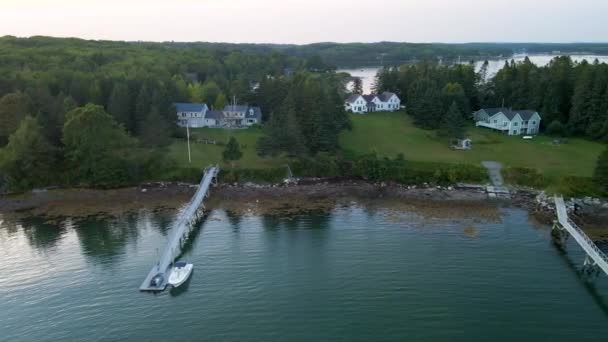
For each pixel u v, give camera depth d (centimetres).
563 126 10956
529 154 9562
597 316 4525
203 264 5625
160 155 9081
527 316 4522
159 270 5344
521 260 5653
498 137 10956
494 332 4281
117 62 18588
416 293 4906
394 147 10162
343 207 7638
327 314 4559
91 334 4316
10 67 14500
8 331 4378
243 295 4922
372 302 4750
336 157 9269
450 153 9712
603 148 9900
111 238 6438
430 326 4359
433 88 12019
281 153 9425
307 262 5638
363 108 14050
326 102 10306
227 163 9219
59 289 5094
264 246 6119
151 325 4434
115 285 5166
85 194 8206
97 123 8469
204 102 13812
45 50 18512
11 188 8269
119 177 8556
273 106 12562
